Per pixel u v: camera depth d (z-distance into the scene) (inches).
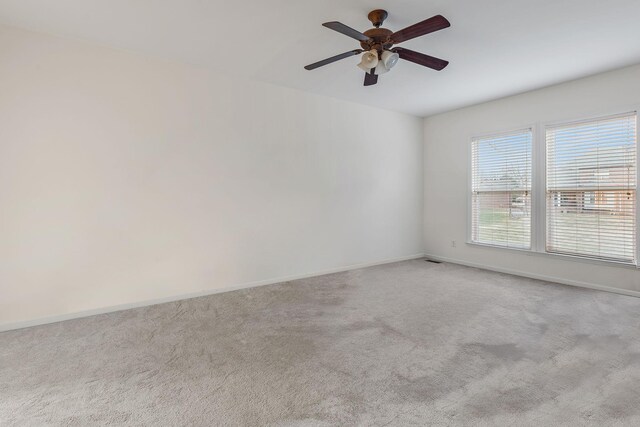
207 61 133.5
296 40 115.6
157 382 76.6
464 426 61.4
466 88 163.5
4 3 92.8
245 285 153.2
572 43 116.2
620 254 141.3
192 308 126.2
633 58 128.9
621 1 91.4
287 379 77.6
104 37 113.5
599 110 144.1
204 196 141.6
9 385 75.6
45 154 110.8
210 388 74.2
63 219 114.1
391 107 198.8
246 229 152.9
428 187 221.3
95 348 93.8
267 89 157.3
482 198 192.2
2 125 104.6
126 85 124.0
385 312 120.5
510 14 98.2
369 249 198.7
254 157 154.3
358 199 192.5
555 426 61.3
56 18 101.0
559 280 159.5
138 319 115.3
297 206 168.7
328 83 158.1
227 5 94.1
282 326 108.7
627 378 76.6
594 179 148.0
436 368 81.8
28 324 109.1
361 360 86.0
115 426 62.1
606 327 105.3
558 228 160.2
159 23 104.1
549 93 160.4
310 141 172.2
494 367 82.0
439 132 213.6
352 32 90.3
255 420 63.5
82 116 116.3
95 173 119.1
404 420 63.2
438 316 116.0
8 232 106.1
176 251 135.6
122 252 124.6
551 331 102.7
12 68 105.6
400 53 102.3
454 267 194.5
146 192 128.8
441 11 96.7
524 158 171.8
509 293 142.6
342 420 63.4
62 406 68.0
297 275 169.5
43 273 111.4
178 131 134.9
